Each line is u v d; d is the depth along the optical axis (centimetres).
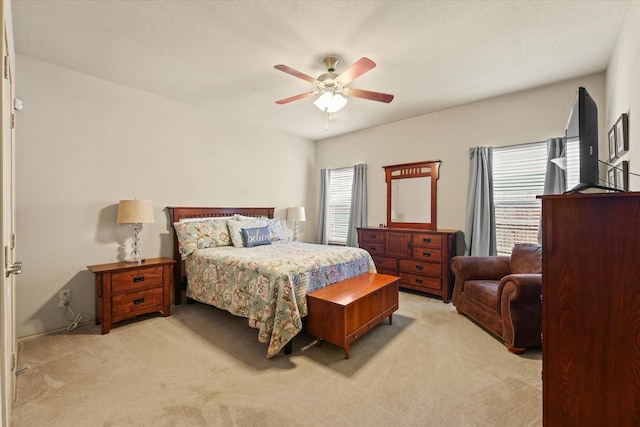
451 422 157
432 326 287
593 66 280
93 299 302
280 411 165
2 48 111
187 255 339
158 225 358
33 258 268
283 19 212
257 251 323
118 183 324
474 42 239
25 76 264
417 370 208
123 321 302
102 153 312
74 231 292
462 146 392
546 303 120
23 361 219
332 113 418
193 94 353
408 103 381
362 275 312
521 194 351
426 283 383
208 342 253
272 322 233
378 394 181
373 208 491
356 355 230
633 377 106
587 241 113
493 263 318
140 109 341
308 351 237
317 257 283
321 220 557
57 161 282
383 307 276
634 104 196
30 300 266
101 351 236
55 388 186
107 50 255
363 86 326
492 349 239
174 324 294
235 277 276
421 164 426
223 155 427
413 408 168
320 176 566
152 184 352
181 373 204
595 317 111
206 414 163
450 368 211
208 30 226
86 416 161
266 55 262
